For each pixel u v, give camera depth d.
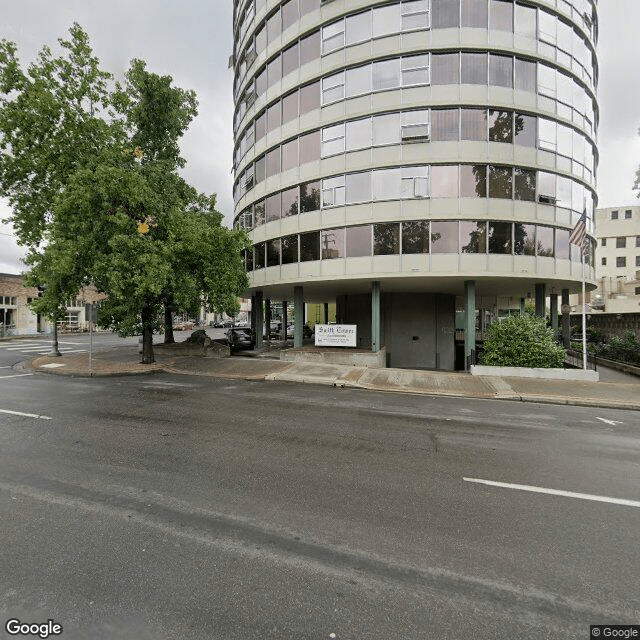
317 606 2.69
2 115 15.10
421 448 6.35
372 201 16.98
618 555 3.37
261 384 13.16
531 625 2.55
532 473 5.31
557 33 17.25
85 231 14.52
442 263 16.33
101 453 5.84
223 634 2.42
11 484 4.69
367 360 16.67
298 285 20.56
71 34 15.61
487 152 16.23
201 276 16.56
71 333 44.03
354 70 17.47
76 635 2.40
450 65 16.36
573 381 13.56
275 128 20.34
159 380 13.80
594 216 20.08
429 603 2.73
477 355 16.83
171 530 3.66
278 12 20.03
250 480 4.88
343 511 4.09
